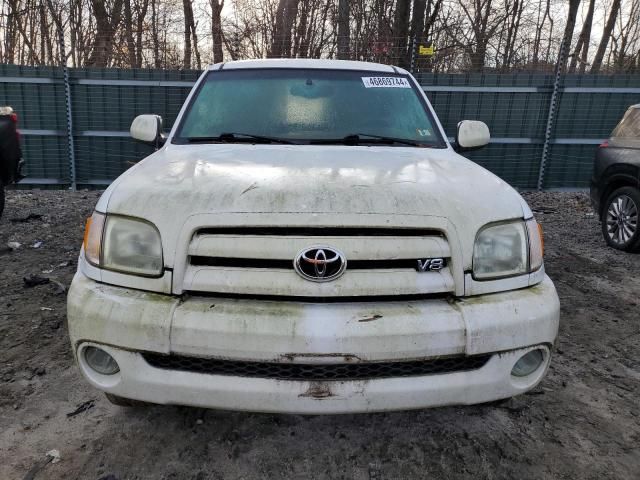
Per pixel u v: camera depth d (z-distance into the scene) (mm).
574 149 10453
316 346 1787
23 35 16953
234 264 1888
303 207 1900
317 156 2588
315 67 3543
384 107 3314
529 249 2100
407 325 1825
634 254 5934
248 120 3162
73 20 16422
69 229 6461
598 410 2734
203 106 3270
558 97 10195
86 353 2016
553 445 2424
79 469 2188
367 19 14125
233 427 2490
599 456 2355
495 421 2596
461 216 1982
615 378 3090
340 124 3160
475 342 1871
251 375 1867
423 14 14133
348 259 1855
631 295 4570
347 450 2348
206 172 2240
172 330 1828
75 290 2025
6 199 8609
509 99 10195
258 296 1875
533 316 1967
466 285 1944
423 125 3268
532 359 2062
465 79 10086
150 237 1951
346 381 1851
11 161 6316
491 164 10570
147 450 2316
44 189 10141
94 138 10000
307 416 2580
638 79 10070
